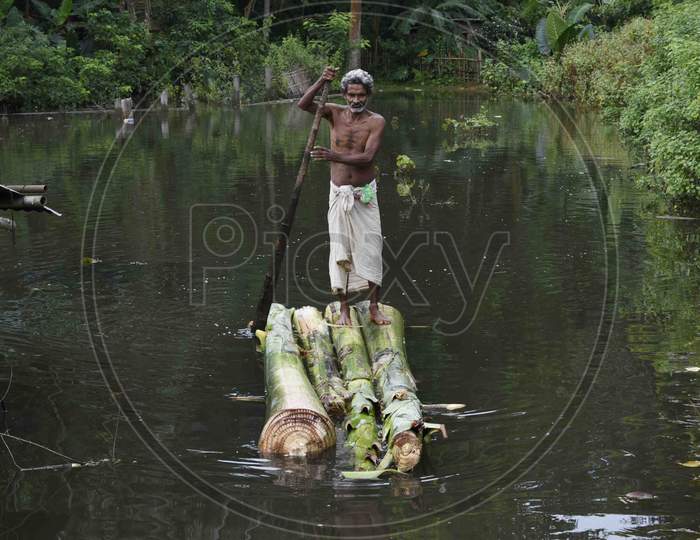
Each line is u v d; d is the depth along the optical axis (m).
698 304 6.30
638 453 4.14
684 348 5.47
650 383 4.95
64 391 4.93
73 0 22.52
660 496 3.76
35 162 12.87
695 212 9.32
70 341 5.69
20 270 7.31
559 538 3.47
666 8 12.66
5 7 20.09
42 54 19.81
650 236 8.34
